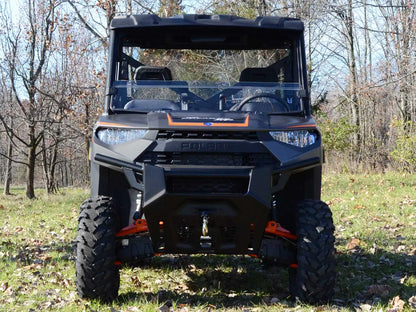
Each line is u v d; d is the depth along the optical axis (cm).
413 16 2538
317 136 456
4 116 2341
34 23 2062
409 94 2791
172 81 507
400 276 580
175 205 421
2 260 690
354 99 3044
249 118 448
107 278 448
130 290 526
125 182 489
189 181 427
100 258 442
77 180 4759
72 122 2292
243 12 1923
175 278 590
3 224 1152
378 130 3509
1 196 2622
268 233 471
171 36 516
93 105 2006
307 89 504
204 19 507
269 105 499
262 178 419
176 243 452
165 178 420
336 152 2778
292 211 493
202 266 650
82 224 450
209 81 509
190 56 521
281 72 515
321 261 437
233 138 435
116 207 467
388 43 2852
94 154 448
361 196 1403
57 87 2034
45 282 577
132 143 436
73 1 1911
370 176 1969
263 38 518
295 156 435
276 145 435
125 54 516
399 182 1681
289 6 2028
